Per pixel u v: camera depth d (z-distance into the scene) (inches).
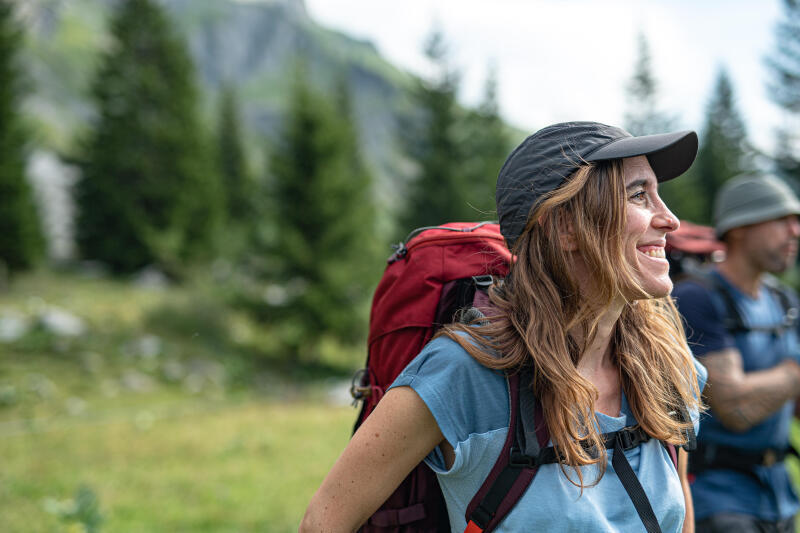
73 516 173.3
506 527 50.0
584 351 54.9
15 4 969.5
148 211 1063.0
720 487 102.8
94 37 3612.2
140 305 839.7
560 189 52.5
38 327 697.0
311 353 904.9
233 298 895.1
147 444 392.8
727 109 1804.9
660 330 61.9
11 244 880.9
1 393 529.3
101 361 657.6
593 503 50.4
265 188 945.5
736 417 100.6
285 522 242.2
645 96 1669.5
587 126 54.9
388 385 62.5
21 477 299.0
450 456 52.5
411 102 1215.6
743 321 106.8
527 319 53.2
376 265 957.8
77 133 1094.4
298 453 372.8
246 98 4510.3
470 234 62.9
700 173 1765.5
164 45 1141.7
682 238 118.3
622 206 52.0
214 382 685.9
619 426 54.3
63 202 1194.0
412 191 1159.6
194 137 1125.1
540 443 50.6
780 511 103.7
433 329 60.3
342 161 954.7
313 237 919.7
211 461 349.4
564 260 53.4
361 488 52.1
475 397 51.3
